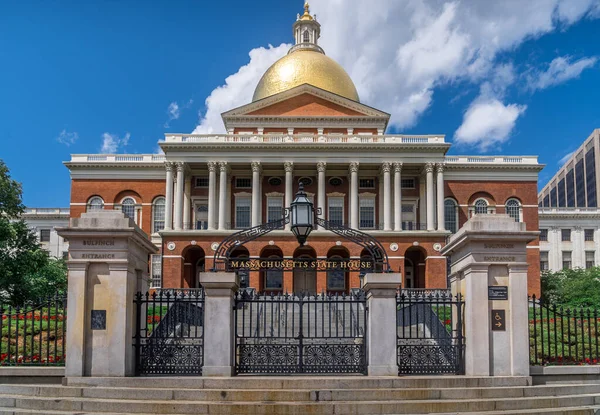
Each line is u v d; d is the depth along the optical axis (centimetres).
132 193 6894
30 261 4509
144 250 1605
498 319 1468
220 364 1439
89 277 1445
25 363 1546
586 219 9138
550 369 1497
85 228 1433
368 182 6875
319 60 7431
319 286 6234
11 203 4562
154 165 6875
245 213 6731
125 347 1426
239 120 6888
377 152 6462
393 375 1451
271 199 6725
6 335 2131
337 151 6456
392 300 1482
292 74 7300
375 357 1461
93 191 6869
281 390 1334
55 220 8862
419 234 6278
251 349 1543
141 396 1334
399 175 6431
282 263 1675
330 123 6906
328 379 1384
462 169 6844
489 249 1481
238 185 6831
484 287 1473
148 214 6838
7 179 4569
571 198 14362
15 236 4441
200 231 6250
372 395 1338
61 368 1453
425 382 1398
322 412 1280
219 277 1467
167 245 6234
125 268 1443
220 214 6381
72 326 1420
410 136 6544
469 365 1470
